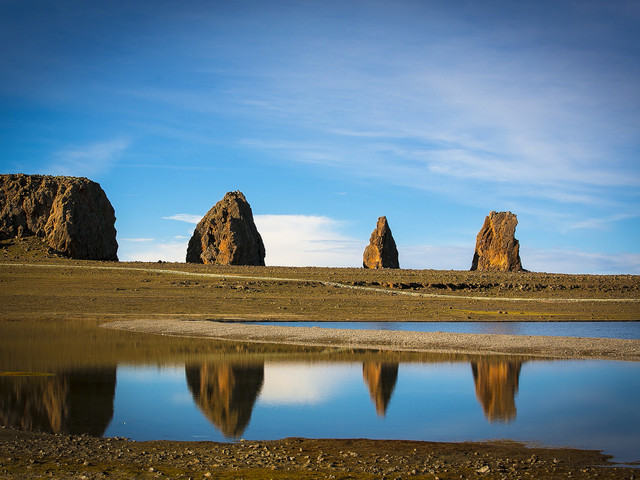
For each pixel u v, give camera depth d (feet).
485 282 358.43
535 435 68.54
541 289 347.97
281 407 81.82
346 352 134.62
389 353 133.49
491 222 513.45
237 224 513.04
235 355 129.39
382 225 538.88
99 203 492.13
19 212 470.80
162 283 311.06
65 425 71.36
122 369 110.83
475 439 67.05
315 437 67.92
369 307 257.55
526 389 94.53
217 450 60.23
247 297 275.59
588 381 101.76
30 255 421.59
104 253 479.00
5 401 83.76
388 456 59.21
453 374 107.65
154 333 170.09
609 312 262.06
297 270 390.83
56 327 183.93
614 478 51.55
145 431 69.31
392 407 82.23
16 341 148.87
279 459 56.75
